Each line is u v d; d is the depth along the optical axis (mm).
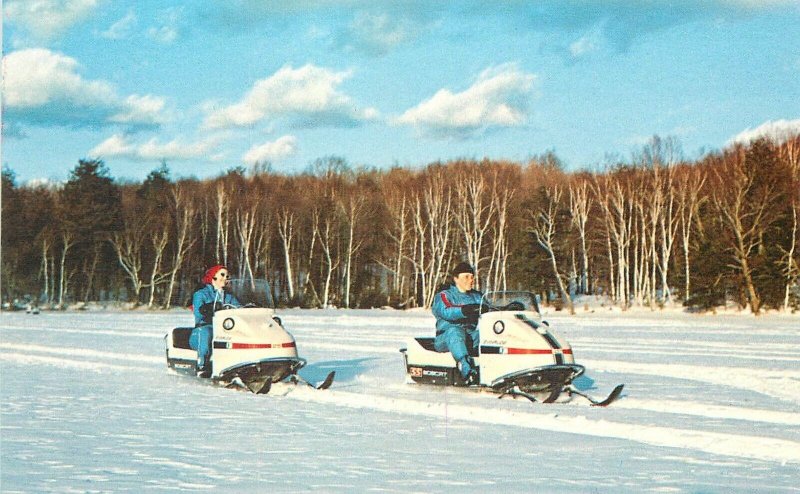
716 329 29797
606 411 9508
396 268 73000
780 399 10641
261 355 11180
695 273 53844
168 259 78938
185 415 9219
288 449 7180
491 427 8383
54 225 78250
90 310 68688
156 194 83750
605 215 65062
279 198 80500
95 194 78625
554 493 5613
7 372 14109
